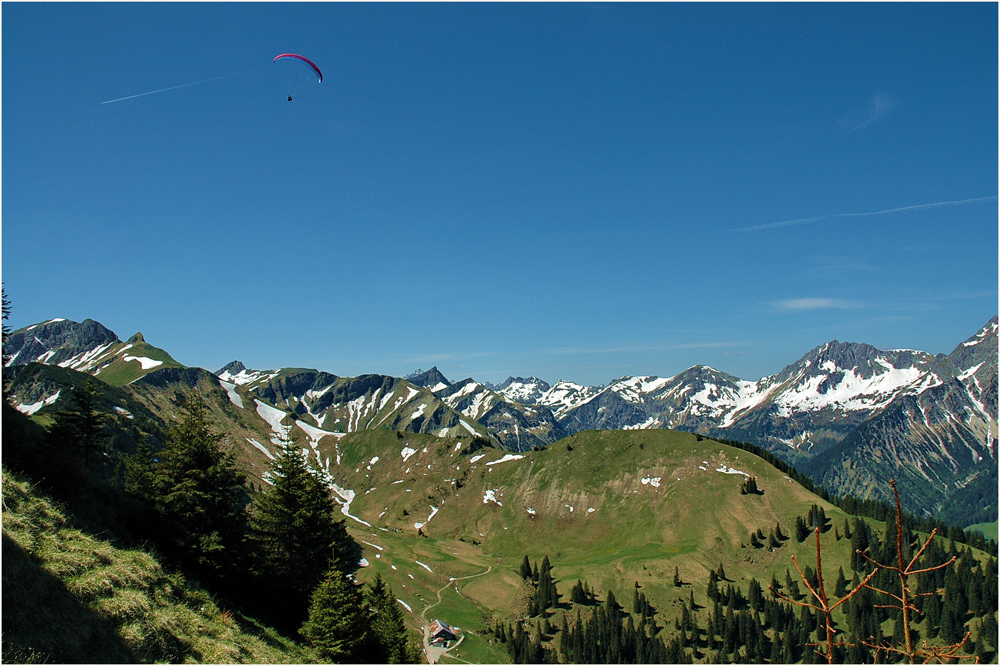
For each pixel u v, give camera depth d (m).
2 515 29.91
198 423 48.81
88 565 31.02
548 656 138.75
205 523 46.00
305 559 53.72
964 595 140.62
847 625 143.12
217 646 33.38
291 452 56.09
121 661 27.17
